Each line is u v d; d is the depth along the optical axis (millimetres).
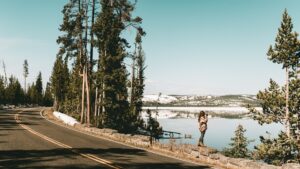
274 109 32188
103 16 41594
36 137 24406
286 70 32438
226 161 15336
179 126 120500
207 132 104688
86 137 25875
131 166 14383
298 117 31484
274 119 31953
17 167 13656
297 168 12445
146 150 19859
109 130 27344
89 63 40719
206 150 16703
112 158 16344
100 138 25625
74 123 36500
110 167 13992
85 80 42594
